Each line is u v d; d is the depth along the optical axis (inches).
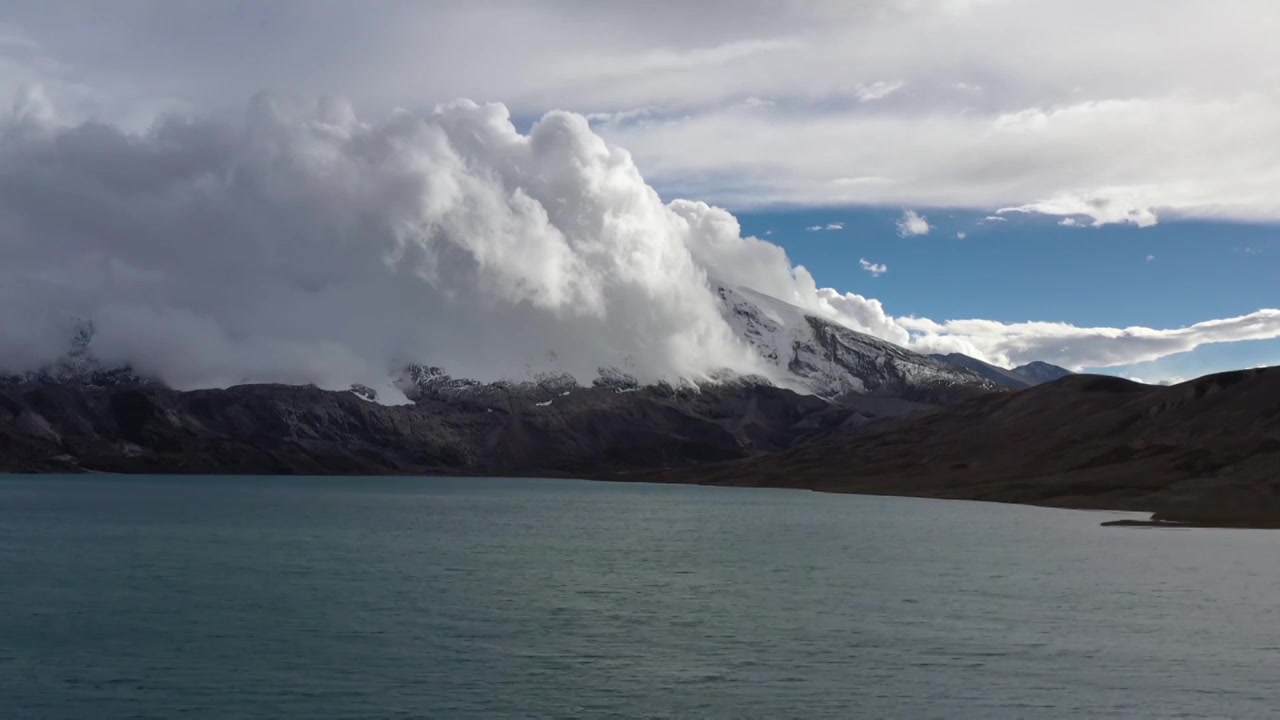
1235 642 2669.8
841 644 2652.6
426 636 2733.8
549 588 3627.0
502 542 5595.5
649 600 3346.5
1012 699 2164.1
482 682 2274.9
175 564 4335.6
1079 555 4675.2
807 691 2218.3
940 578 3880.4
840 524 7052.2
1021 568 4183.1
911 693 2203.5
